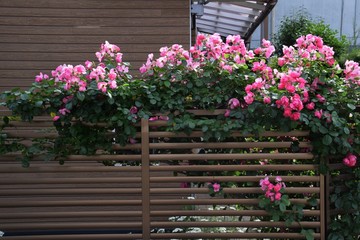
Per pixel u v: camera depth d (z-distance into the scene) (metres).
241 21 10.98
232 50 4.02
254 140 4.10
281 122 3.86
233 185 4.04
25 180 4.01
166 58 4.01
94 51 5.57
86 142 3.93
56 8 5.55
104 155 3.97
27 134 3.93
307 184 4.13
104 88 3.71
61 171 4.00
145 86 3.88
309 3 20.41
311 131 3.92
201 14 8.48
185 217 4.32
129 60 5.58
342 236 3.92
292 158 3.96
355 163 4.00
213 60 3.98
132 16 5.58
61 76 3.82
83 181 4.02
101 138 3.93
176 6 5.59
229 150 4.12
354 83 3.96
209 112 3.96
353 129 3.96
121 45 5.58
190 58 3.98
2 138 3.89
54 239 3.97
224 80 3.96
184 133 3.92
